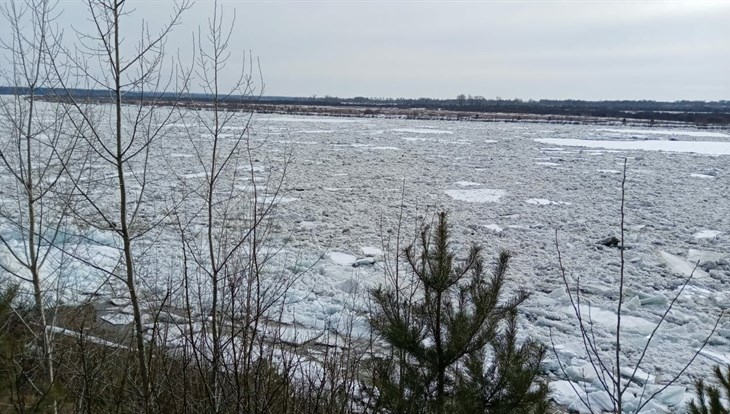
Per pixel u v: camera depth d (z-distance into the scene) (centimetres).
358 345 694
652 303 988
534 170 2839
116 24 459
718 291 1069
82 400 443
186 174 2116
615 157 3516
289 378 452
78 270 895
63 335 542
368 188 2158
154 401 428
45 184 677
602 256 1287
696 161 3341
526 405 424
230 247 856
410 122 7231
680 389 664
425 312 454
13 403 349
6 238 972
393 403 433
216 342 431
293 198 1858
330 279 1045
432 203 1897
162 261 979
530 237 1455
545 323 889
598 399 659
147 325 639
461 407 410
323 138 4359
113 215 1346
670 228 1584
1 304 383
